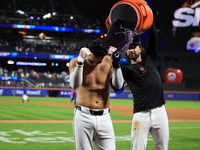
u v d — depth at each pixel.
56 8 57.66
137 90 4.76
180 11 52.47
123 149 7.78
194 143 8.78
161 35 53.22
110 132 4.09
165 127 4.78
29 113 18.19
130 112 21.06
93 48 3.87
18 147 7.74
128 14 4.07
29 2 57.22
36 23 54.03
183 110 24.94
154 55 5.05
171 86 48.50
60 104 28.27
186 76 53.88
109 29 4.11
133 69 4.73
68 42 56.75
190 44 52.84
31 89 44.78
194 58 53.72
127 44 4.14
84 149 4.00
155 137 4.84
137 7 4.05
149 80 4.70
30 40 55.16
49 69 55.03
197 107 29.80
